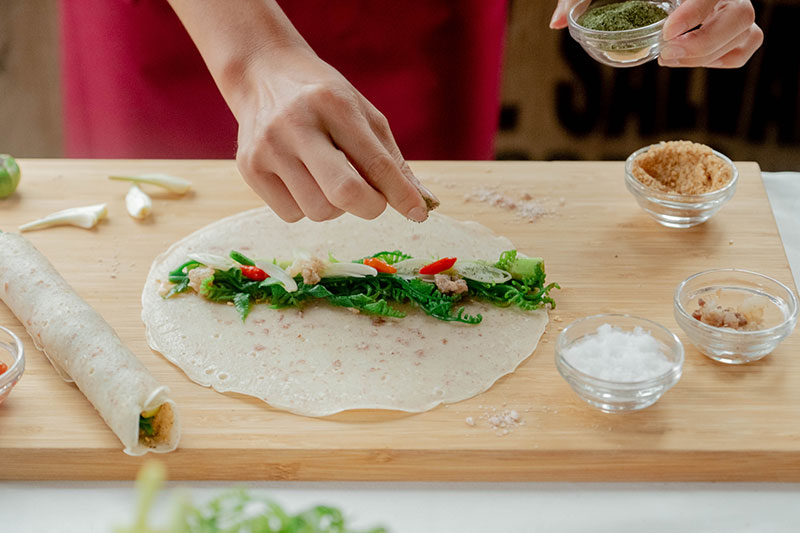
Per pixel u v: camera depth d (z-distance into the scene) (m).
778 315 0.81
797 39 1.36
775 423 0.76
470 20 1.06
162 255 0.89
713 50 0.84
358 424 0.76
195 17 0.84
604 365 0.77
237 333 0.82
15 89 1.48
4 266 0.83
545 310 0.84
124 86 1.09
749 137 1.45
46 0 1.41
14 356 0.78
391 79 1.08
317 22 1.05
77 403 0.78
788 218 0.93
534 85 1.43
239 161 0.80
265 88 0.81
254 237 0.90
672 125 1.45
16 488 0.75
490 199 0.95
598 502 0.74
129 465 0.75
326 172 0.76
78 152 1.16
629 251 0.89
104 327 0.79
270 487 0.75
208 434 0.75
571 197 0.95
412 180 0.80
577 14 0.86
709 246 0.90
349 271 0.85
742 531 0.72
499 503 0.73
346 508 0.73
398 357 0.80
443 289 0.84
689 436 0.75
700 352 0.81
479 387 0.78
